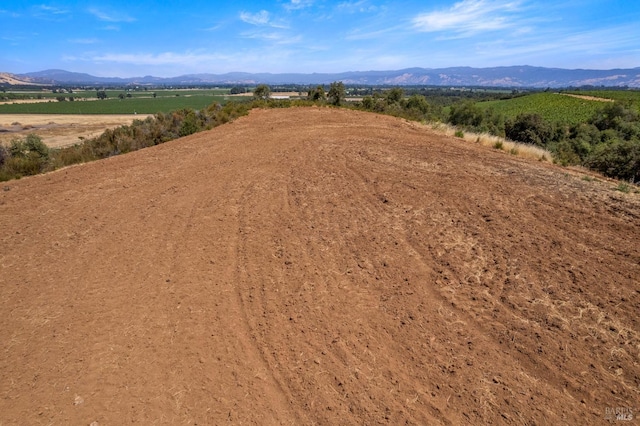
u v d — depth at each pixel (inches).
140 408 117.4
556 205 242.5
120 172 397.1
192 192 322.7
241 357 136.9
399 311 154.1
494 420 105.9
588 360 123.0
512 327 139.5
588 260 176.2
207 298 172.7
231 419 112.6
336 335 144.0
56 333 152.8
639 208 229.8
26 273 200.1
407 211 250.1
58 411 117.2
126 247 226.1
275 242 223.6
